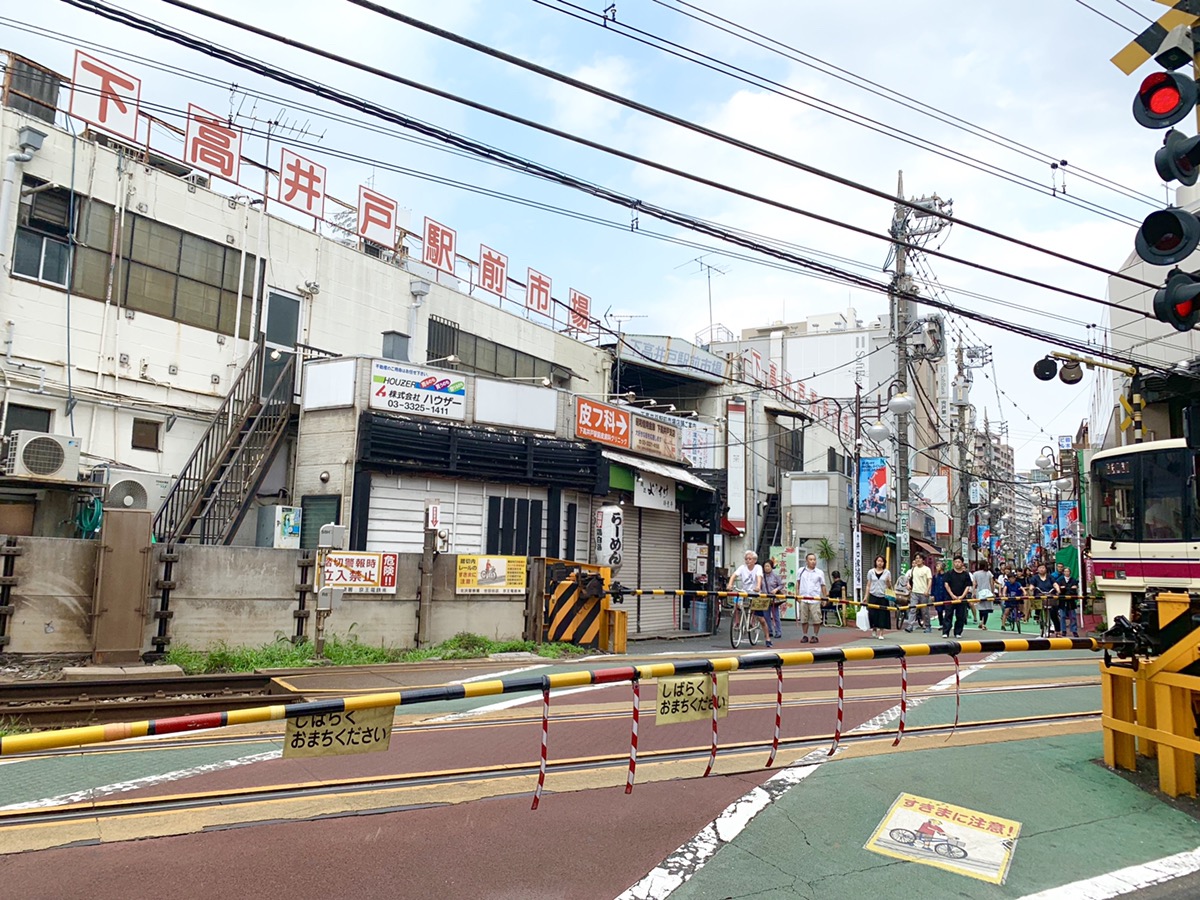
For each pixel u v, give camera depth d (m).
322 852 4.70
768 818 5.44
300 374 17.84
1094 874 4.78
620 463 18.91
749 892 4.39
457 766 6.62
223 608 11.97
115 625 10.98
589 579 15.13
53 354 14.72
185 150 16.98
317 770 6.43
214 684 10.30
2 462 13.12
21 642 10.63
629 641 17.94
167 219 16.62
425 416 16.41
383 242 21.38
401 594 13.51
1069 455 34.81
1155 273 22.14
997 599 20.53
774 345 48.22
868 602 19.06
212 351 17.31
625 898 4.27
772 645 16.95
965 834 5.27
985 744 7.41
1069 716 8.82
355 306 20.45
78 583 11.03
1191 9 6.70
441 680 10.85
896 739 6.58
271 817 5.22
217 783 6.00
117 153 15.84
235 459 15.30
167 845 4.73
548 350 27.19
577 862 4.69
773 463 32.53
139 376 15.97
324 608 12.40
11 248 14.19
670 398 32.19
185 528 14.27
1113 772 6.60
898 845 5.08
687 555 22.20
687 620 21.48
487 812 5.44
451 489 16.64
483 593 14.41
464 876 4.46
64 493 14.45
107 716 8.52
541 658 13.30
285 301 18.91
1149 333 22.17
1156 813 5.78
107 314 15.55
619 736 7.76
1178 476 14.47
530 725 8.25
